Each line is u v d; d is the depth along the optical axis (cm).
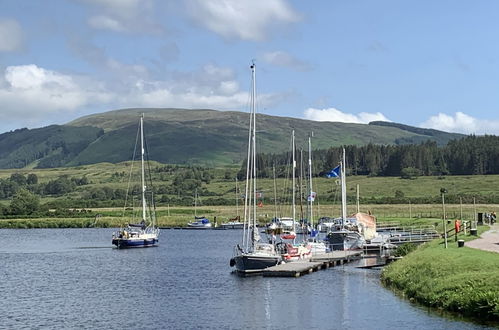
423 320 4494
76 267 9225
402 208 18600
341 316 4978
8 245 13562
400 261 6875
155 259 10244
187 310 5528
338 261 8731
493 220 11181
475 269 5172
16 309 5750
